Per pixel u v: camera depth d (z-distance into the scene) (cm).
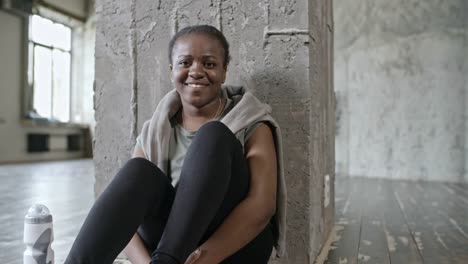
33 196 391
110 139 197
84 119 1127
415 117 595
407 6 600
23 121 917
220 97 142
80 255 91
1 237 235
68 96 1114
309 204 169
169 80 188
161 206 109
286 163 170
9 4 859
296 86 169
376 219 295
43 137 981
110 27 196
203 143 103
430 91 587
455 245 226
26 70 932
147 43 191
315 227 186
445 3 579
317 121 191
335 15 650
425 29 590
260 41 173
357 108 634
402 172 601
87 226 94
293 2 169
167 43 188
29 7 906
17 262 190
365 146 628
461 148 569
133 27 192
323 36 213
